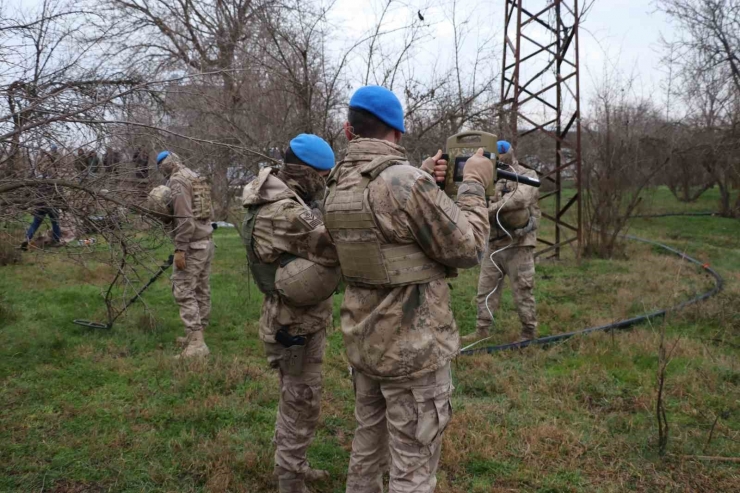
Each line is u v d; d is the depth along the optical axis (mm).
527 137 12930
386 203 1908
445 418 2037
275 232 2455
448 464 3137
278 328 2611
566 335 5230
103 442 3285
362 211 1938
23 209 2934
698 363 4484
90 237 3119
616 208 10516
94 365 4453
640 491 2924
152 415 3645
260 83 6469
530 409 3799
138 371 4371
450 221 1892
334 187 2092
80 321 5297
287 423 2693
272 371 4457
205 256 4871
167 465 3092
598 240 10406
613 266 9164
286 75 6312
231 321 5875
